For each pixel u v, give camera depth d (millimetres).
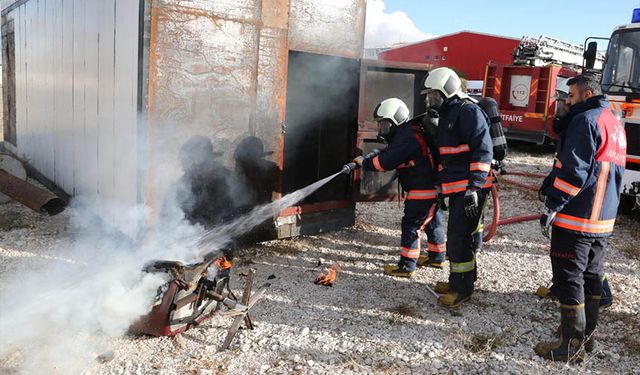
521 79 13195
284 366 3273
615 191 3342
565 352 3416
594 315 3555
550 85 12484
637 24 6828
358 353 3473
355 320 3963
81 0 5695
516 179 9992
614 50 7051
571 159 3135
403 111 4656
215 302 3789
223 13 4656
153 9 4246
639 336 3824
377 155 4633
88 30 5535
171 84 4441
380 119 4648
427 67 5867
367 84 5711
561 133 3623
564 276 3375
